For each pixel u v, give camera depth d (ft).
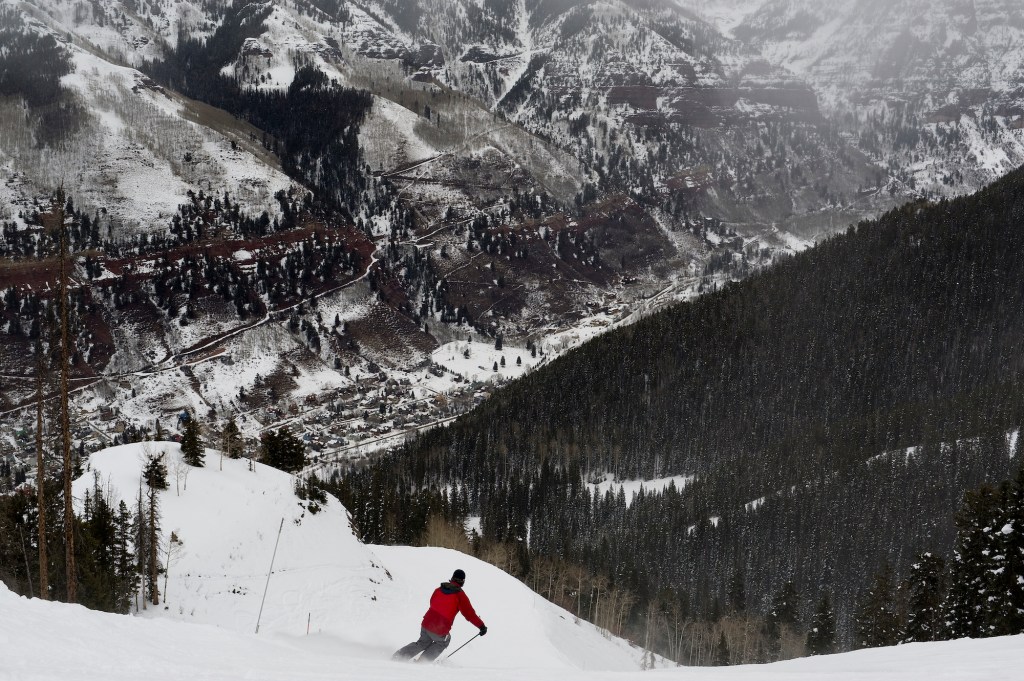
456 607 69.72
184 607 186.60
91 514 196.75
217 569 203.41
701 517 492.95
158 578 192.44
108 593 170.81
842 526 464.24
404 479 570.87
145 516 200.75
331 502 259.80
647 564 440.45
